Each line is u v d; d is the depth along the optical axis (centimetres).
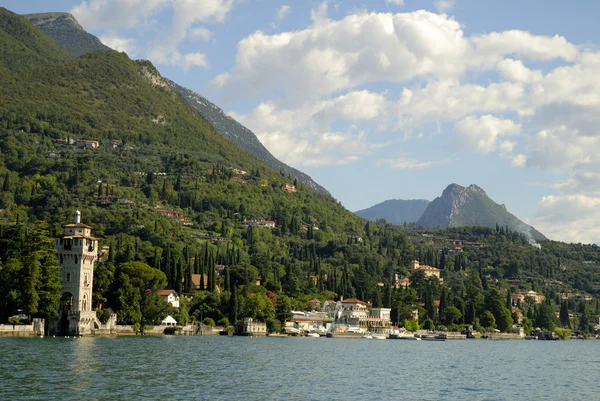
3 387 10231
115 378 11575
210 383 11569
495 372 15812
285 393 10850
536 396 11825
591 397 11888
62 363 13138
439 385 12744
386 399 10688
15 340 18050
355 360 17462
